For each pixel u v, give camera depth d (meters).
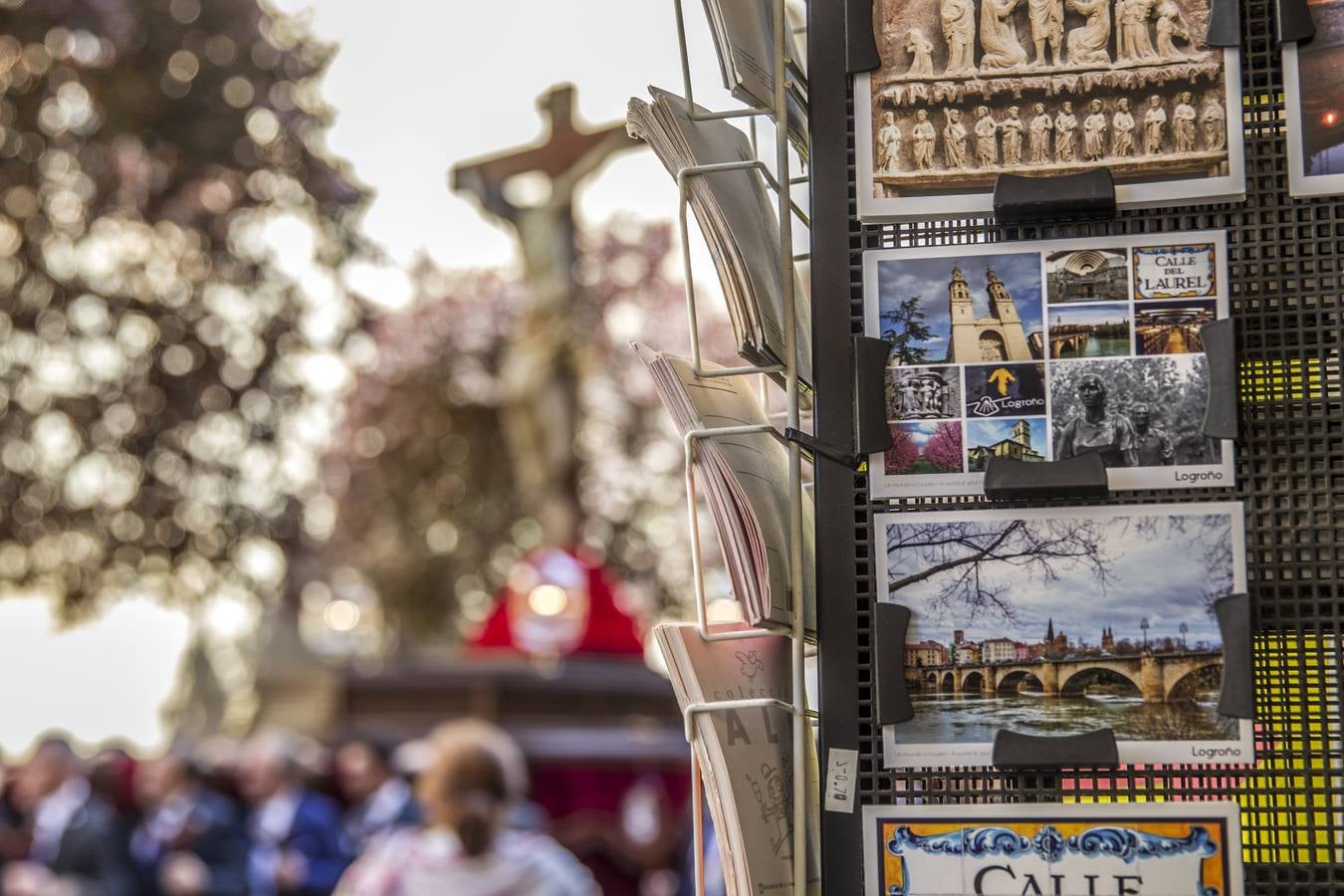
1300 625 1.45
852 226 1.57
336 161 8.42
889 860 1.47
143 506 7.92
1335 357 1.47
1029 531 1.49
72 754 8.07
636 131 1.58
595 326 14.66
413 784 8.51
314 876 7.13
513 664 9.30
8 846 8.70
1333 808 1.42
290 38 8.24
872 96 1.55
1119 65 1.51
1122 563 1.47
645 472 14.76
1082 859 1.44
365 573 15.42
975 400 1.51
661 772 9.04
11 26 7.58
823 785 1.50
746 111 1.58
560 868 4.29
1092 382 1.49
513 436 13.59
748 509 1.50
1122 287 1.50
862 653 1.52
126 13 7.78
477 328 15.52
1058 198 1.48
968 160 1.53
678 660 1.51
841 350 1.55
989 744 1.46
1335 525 1.45
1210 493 1.47
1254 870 1.44
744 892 1.49
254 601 8.45
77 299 7.79
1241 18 1.51
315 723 9.70
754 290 1.52
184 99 7.92
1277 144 1.50
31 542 7.73
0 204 7.68
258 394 8.13
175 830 7.46
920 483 1.50
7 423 7.64
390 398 15.45
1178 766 1.45
